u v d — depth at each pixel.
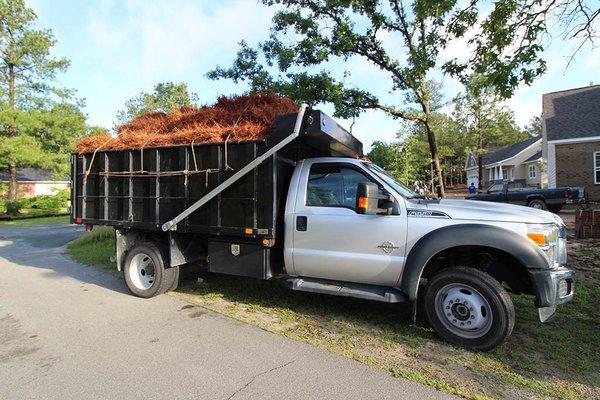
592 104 22.14
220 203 5.08
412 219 4.28
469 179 48.66
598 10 6.11
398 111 11.47
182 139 5.37
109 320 4.84
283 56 11.26
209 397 3.09
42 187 39.53
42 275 7.57
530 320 4.68
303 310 5.18
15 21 28.08
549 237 3.91
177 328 4.55
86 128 28.48
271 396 3.10
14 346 4.09
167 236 5.83
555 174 21.33
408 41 10.47
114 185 6.13
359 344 4.09
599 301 5.23
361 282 4.62
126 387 3.24
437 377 3.40
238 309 5.23
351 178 4.74
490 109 33.81
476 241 3.95
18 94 29.42
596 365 3.61
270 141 4.70
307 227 4.77
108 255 9.46
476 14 6.82
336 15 10.84
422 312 5.04
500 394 3.13
